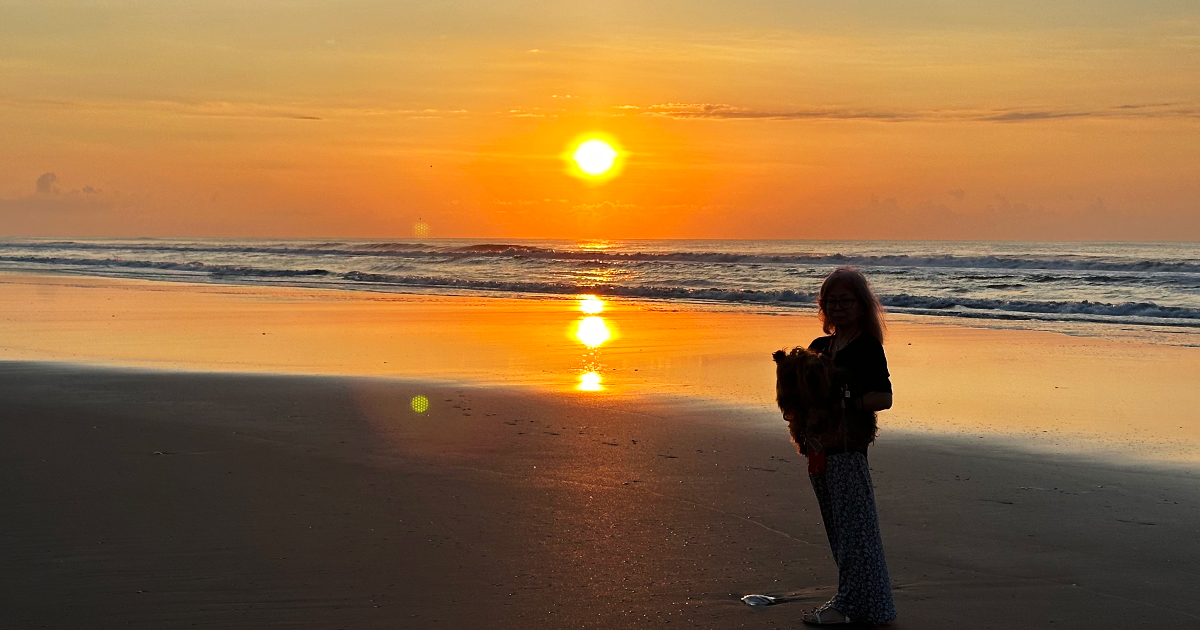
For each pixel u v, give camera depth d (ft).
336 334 56.44
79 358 45.21
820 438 14.08
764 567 16.49
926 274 113.91
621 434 27.66
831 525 14.39
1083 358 46.24
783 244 468.75
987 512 20.22
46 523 18.62
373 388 35.73
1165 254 203.00
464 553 17.06
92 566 16.25
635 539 17.97
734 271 126.93
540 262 149.48
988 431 28.99
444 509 19.83
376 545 17.47
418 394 34.47
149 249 241.35
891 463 24.85
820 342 14.89
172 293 90.94
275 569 16.15
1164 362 44.73
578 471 23.16
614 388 36.37
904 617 14.42
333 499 20.52
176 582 15.53
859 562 13.94
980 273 114.11
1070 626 14.10
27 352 47.60
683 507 20.13
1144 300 82.02
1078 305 74.54
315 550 17.15
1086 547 17.83
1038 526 19.19
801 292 88.22
